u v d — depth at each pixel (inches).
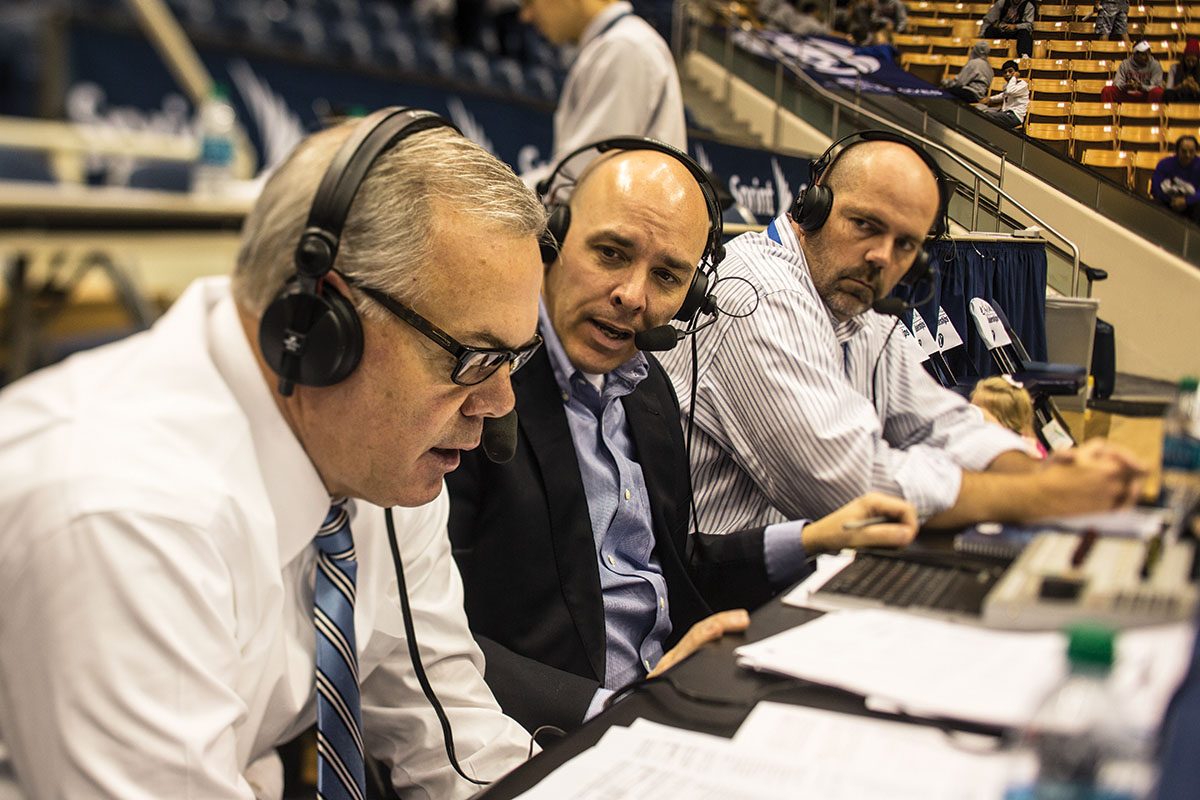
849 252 58.4
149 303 59.4
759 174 101.0
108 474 24.8
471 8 218.2
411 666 36.6
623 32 87.0
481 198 27.0
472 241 26.5
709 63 158.2
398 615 36.3
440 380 27.4
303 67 140.9
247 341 28.3
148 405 27.0
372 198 26.0
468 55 215.3
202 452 27.0
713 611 50.1
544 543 45.1
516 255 27.3
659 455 51.0
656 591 48.5
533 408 46.4
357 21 197.0
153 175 73.9
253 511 27.6
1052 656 29.8
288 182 26.6
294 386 27.3
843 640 31.9
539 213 28.5
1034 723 21.7
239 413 28.1
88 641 23.4
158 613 24.1
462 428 29.6
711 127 149.0
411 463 28.9
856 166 58.2
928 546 42.6
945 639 31.7
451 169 26.8
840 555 42.1
